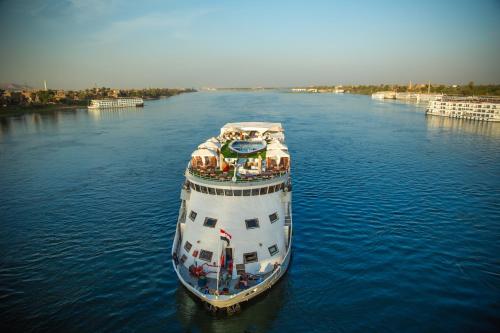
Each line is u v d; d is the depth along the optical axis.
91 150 115.94
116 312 34.94
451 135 139.75
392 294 37.25
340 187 72.00
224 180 39.19
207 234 38.34
